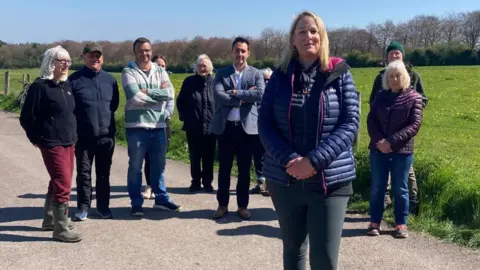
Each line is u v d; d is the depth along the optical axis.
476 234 5.29
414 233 5.57
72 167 5.42
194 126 7.54
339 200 3.19
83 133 5.95
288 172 3.08
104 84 6.10
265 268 4.63
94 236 5.51
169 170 9.19
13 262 4.72
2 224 5.89
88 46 6.02
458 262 4.74
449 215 5.90
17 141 12.27
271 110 3.31
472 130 14.88
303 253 3.40
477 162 8.45
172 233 5.62
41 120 5.14
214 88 6.19
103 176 6.18
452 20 69.00
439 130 14.87
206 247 5.18
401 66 5.41
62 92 5.20
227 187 6.19
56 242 5.29
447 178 6.16
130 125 6.28
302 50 3.18
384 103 5.49
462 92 26.44
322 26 3.20
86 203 6.13
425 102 6.07
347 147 3.12
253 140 6.16
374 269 4.58
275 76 3.33
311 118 3.16
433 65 56.69
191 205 6.86
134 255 4.94
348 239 5.42
